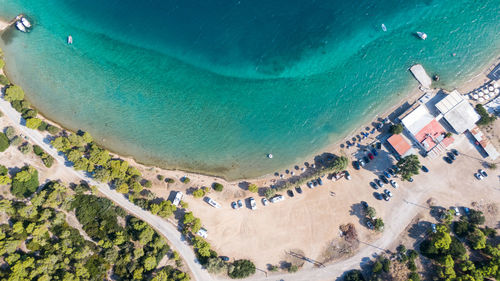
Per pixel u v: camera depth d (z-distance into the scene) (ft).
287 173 322.34
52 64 344.08
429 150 316.19
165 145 329.72
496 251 284.00
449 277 282.56
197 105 340.39
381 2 357.61
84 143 319.88
